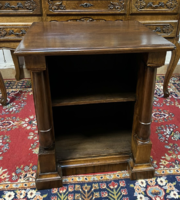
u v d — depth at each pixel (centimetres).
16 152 115
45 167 93
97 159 100
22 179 99
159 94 176
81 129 121
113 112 134
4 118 145
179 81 197
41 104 81
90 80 108
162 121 141
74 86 102
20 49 72
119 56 119
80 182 97
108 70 120
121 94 94
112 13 129
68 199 89
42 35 89
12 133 130
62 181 98
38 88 78
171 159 110
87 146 107
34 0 124
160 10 131
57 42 79
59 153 103
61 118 132
